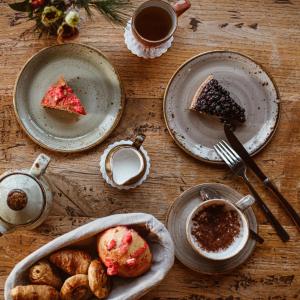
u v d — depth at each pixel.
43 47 1.01
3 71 1.00
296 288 1.01
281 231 1.01
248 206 0.96
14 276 0.88
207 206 0.98
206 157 1.01
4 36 1.01
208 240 0.98
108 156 0.97
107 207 1.00
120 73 1.02
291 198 1.02
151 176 1.01
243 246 0.96
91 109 1.01
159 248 0.93
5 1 1.00
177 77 1.01
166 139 1.02
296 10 1.04
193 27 1.03
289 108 1.04
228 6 1.03
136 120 1.02
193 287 1.00
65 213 1.00
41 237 0.99
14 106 0.99
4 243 0.98
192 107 1.01
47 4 0.89
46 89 1.00
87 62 1.01
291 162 1.03
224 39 1.03
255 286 1.01
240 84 1.02
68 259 0.90
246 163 1.01
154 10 0.96
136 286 0.90
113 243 0.89
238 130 1.02
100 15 1.01
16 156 1.00
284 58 1.04
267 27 1.04
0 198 0.88
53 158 1.00
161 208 1.01
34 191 0.90
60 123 1.00
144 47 1.01
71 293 0.89
